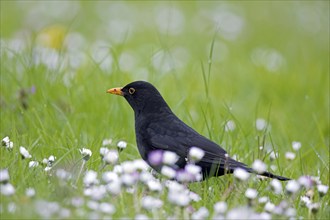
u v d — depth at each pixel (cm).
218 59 1950
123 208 816
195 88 1631
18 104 1303
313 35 2386
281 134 1409
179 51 1930
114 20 2288
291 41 2311
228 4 2561
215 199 909
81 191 856
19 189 852
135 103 1090
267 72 1822
